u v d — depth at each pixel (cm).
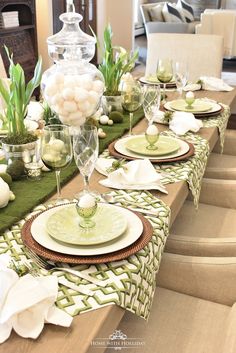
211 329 125
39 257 97
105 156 163
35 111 188
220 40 315
